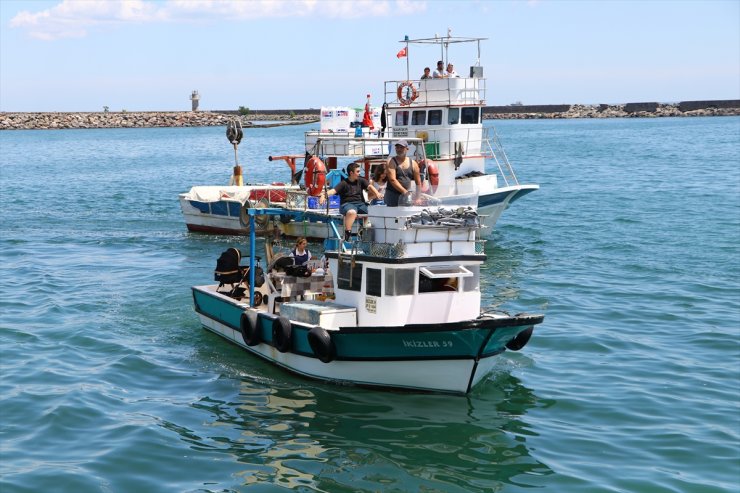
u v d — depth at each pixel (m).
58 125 178.38
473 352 14.04
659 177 57.16
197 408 14.25
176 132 164.38
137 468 11.88
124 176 64.25
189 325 19.64
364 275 15.08
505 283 24.09
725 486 11.24
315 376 15.56
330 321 15.17
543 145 101.38
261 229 19.95
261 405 14.41
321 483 11.47
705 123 168.75
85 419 13.64
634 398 14.62
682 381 15.51
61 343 18.02
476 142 32.84
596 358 16.98
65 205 44.56
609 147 94.50
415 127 32.59
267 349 16.59
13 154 96.88
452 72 32.53
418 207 14.60
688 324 19.44
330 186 20.75
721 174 57.97
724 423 13.43
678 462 12.03
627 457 12.21
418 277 14.70
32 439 12.82
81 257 28.94
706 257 27.45
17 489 11.15
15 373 15.92
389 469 11.88
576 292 22.81
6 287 23.88
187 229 35.41
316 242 30.98
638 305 21.28
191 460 12.16
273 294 16.73
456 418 13.77
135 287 23.77
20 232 34.81
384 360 14.54
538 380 15.62
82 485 11.32
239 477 11.64
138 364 16.58
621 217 37.53
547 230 34.34
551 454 12.36
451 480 11.55
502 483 11.43
